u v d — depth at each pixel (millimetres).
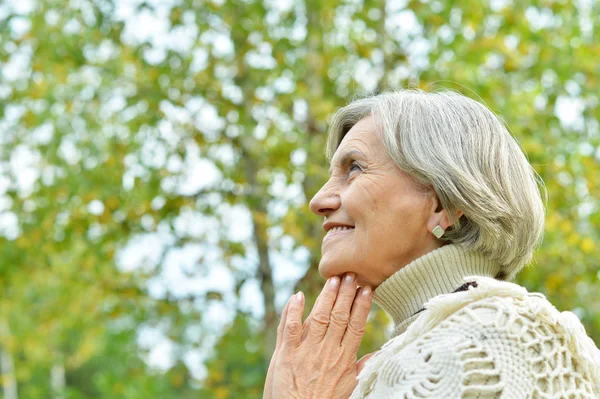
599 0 8570
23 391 20703
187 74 8602
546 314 2021
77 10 9016
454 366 1934
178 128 8617
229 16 8383
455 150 2279
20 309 11867
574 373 1993
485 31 8320
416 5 8016
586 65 8297
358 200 2320
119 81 8914
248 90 8430
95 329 10789
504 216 2254
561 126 8297
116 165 8859
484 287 2037
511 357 1937
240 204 8500
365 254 2312
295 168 7922
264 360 8820
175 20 8469
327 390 2275
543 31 8297
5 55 9039
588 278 8203
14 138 9211
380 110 2385
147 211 8508
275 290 8227
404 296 2314
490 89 7684
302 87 7945
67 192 8891
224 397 8578
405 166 2289
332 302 2348
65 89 9156
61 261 9375
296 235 7637
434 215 2293
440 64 7875
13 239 9250
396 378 2016
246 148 8305
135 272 8828
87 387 23047
